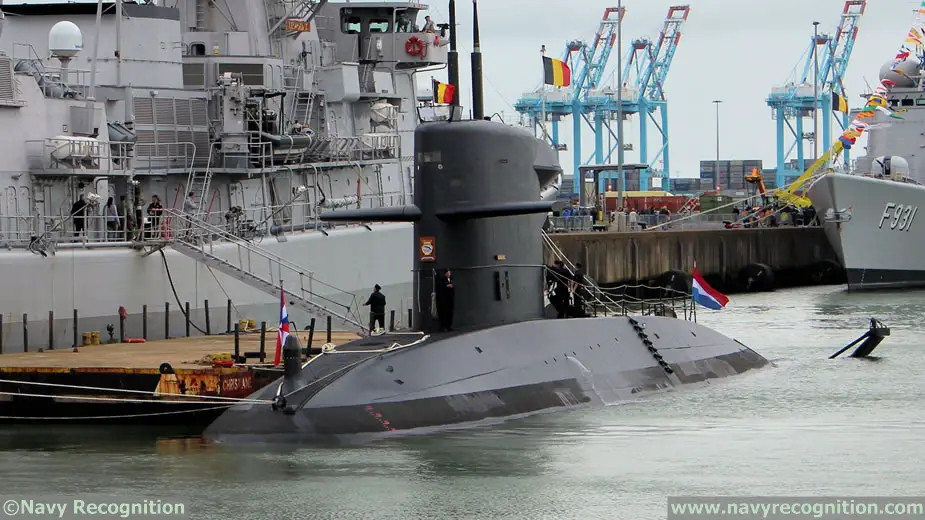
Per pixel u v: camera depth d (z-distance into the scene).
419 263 76.50
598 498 58.34
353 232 119.44
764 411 79.75
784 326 136.00
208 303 103.44
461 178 75.00
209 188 113.38
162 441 71.06
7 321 90.31
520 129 78.06
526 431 70.19
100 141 99.88
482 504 57.19
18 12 113.25
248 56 115.88
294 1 124.94
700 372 90.94
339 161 124.50
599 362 81.75
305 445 65.00
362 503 57.16
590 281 90.06
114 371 75.50
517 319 79.00
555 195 143.00
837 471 63.91
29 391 76.25
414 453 64.75
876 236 181.25
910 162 195.62
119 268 96.81
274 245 109.69
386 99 134.62
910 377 95.25
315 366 70.62
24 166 96.69
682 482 61.44
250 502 57.25
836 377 95.19
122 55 111.81
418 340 73.25
